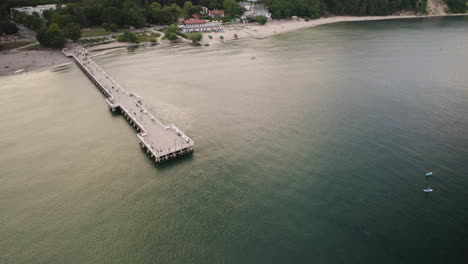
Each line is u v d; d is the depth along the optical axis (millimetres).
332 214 90062
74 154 122188
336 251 79062
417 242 80375
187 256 79875
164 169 112438
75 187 104375
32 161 117938
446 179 101375
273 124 139000
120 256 80625
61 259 80312
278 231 85562
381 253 77938
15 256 81312
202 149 122688
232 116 147375
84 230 88250
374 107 151875
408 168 107062
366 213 89938
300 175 105938
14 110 158125
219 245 82375
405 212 89625
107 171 112125
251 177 106250
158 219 91000
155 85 188000
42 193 102062
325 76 198625
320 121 140125
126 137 134500
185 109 155375
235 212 92375
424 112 145250
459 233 82500
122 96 168375
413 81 185750
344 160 112562
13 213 94500
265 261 77375
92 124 145625
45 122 146625
